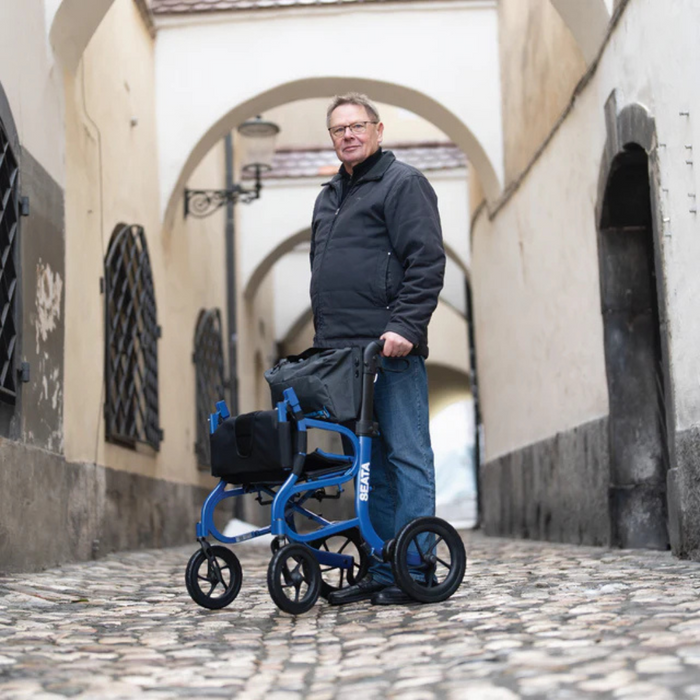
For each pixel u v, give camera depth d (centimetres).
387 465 409
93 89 793
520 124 991
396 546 373
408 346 384
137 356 919
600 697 212
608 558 585
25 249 603
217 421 390
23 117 610
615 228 719
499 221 1098
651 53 594
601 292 725
